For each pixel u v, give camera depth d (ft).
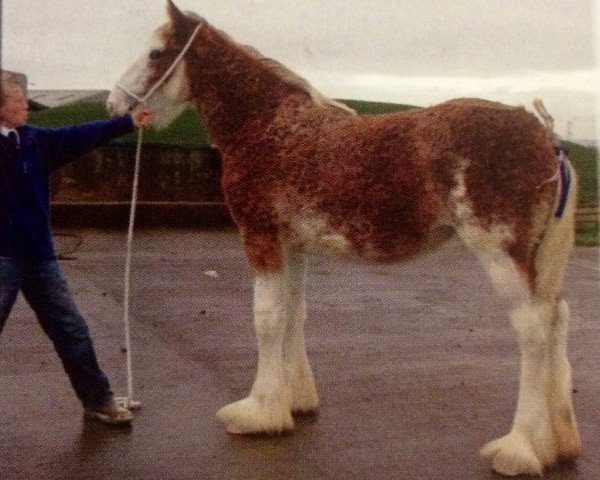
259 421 13.89
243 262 35.14
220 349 19.99
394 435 14.07
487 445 12.78
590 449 13.58
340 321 23.71
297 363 15.05
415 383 17.33
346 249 13.23
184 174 50.21
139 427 14.35
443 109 12.49
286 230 13.73
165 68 14.26
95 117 55.52
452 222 12.34
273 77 13.99
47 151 13.75
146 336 21.26
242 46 14.32
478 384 17.33
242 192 13.79
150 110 14.46
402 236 12.72
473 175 11.91
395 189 12.51
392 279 31.42
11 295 13.35
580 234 38.37
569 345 21.42
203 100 14.28
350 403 15.84
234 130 13.96
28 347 19.72
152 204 47.55
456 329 22.88
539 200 11.93
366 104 33.88
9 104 13.16
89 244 39.58
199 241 41.96
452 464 12.78
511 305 12.04
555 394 12.80
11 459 12.87
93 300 25.88
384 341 21.27
